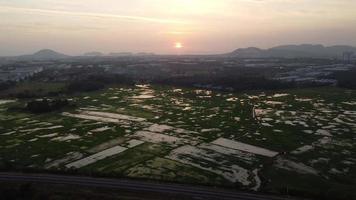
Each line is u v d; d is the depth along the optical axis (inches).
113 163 3634.4
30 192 2827.3
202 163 3671.3
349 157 3887.8
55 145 4281.5
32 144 4323.3
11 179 3112.7
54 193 2805.1
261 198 2738.7
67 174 3248.0
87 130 5009.8
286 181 3181.6
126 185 2992.1
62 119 5708.7
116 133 4857.3
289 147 4242.1
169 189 2915.8
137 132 4923.7
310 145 4323.3
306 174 3371.1
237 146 4288.9
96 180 3097.9
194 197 2758.4
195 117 5856.3
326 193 2869.1
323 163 3695.9
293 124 5344.5
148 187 2952.8
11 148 4163.4
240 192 2861.7
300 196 2800.2
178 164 3629.4
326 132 4894.2
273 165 3629.4
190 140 4542.3
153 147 4222.4
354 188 3024.1
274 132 4906.5
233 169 3503.9
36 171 3316.9
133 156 3875.5
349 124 5319.9
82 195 2770.7
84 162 3668.8
